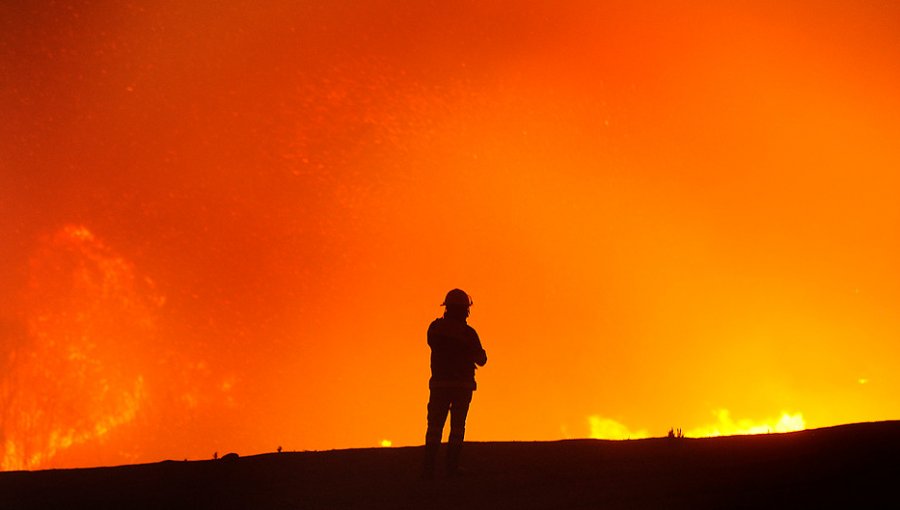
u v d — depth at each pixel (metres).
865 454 10.76
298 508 9.88
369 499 10.15
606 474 10.73
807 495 8.98
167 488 11.01
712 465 10.80
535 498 9.65
